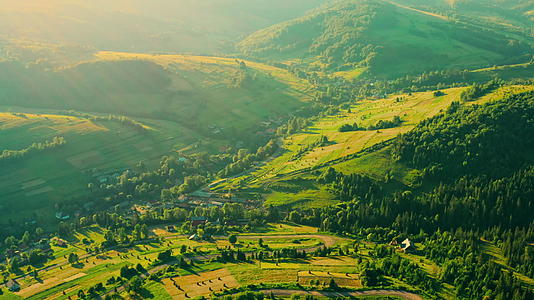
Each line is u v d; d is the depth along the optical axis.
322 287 169.12
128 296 178.25
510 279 167.00
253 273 185.38
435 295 161.50
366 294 164.12
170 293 175.00
